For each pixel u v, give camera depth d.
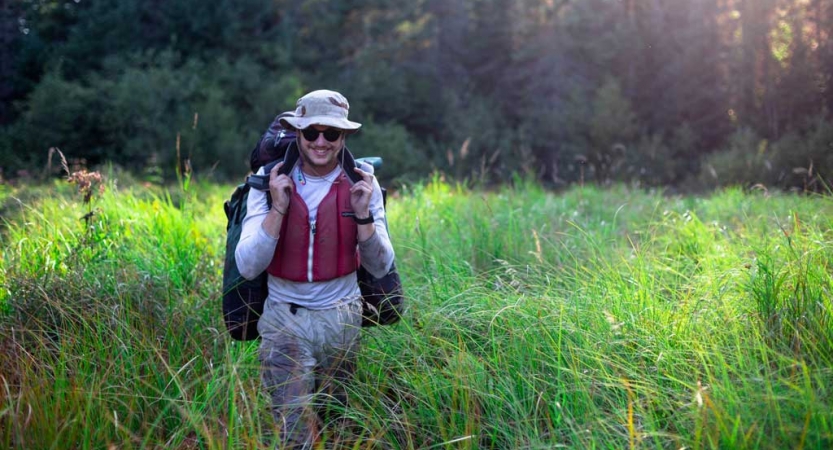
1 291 4.34
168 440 3.15
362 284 3.38
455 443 3.13
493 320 3.68
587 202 9.95
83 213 6.18
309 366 3.21
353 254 3.23
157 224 5.97
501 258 5.79
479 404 3.33
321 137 3.03
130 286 4.51
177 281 4.97
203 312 4.41
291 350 3.19
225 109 24.20
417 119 28.69
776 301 3.60
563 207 9.06
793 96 23.33
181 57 26.95
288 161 3.09
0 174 15.89
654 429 2.77
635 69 27.72
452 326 3.82
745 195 10.16
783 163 18.80
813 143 18.59
